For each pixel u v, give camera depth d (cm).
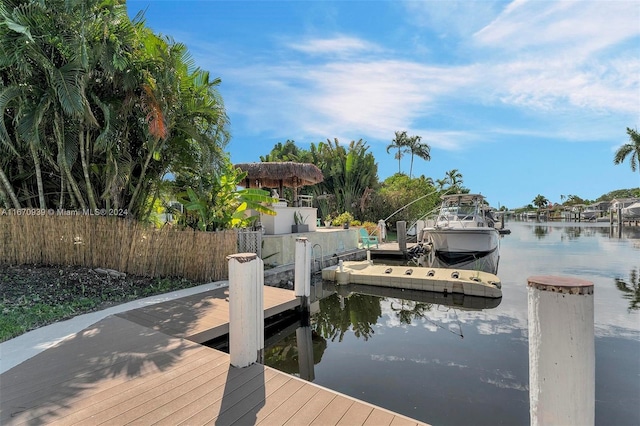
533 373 144
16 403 216
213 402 224
